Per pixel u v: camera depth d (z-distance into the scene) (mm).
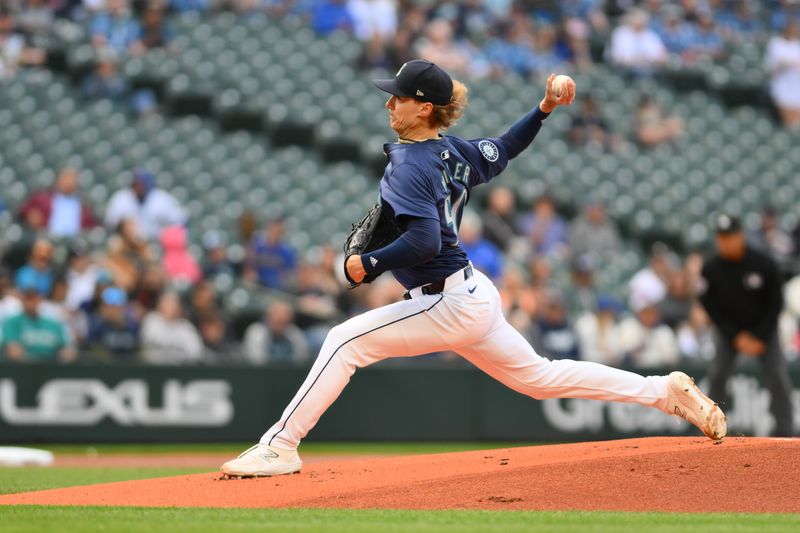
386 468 18578
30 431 35281
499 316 17906
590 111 62812
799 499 16125
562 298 46594
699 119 66625
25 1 61719
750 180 64250
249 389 37188
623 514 15406
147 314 38750
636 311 47156
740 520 14891
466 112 61906
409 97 17266
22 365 35312
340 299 42844
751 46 72188
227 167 56094
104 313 37562
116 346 37438
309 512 15516
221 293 44250
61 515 15258
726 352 30141
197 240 50938
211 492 17328
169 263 45469
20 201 52719
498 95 63562
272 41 63500
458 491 16656
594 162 61531
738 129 66750
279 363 37531
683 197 61750
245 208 53969
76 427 35656
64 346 36750
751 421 39500
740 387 39469
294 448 18328
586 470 16922
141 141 56469
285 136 59531
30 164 54719
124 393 36156
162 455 35188
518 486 16703
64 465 30344
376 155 58312
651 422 39438
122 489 18250
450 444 38406
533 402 38844
